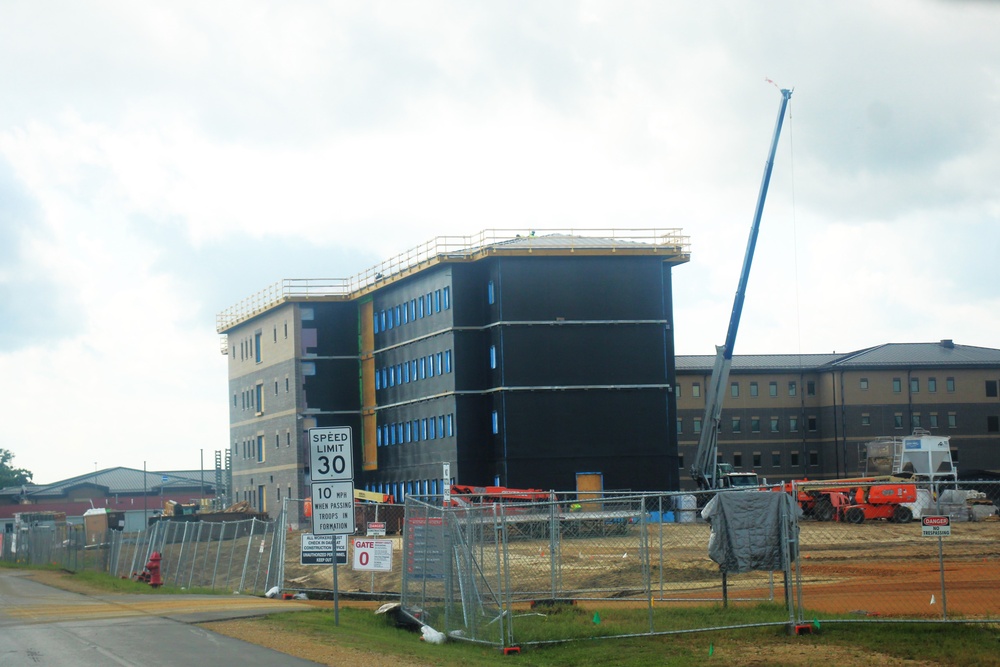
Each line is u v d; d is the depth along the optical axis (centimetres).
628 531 4366
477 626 2039
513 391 6756
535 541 3434
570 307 6875
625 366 6875
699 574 3069
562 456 6738
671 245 7062
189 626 2141
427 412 7581
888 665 1647
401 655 1770
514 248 6844
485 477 7081
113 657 1709
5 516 14975
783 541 1970
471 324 7194
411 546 2528
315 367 8931
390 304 8300
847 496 6125
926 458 7225
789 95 6500
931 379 10231
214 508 11719
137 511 13875
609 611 2259
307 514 6562
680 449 10300
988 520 5831
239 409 10331
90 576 4606
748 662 1695
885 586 2719
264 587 3431
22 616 2422
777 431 10400
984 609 2217
